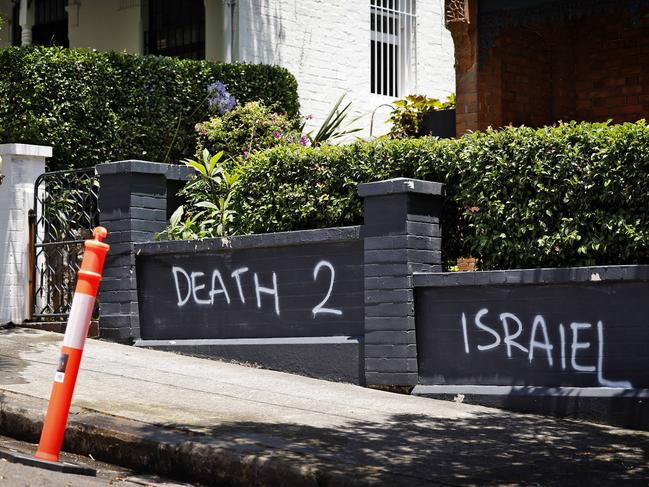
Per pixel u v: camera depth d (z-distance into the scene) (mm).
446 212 9484
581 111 13352
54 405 6395
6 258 11750
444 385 8836
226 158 14086
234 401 8258
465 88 12266
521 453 6871
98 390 8352
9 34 18953
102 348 10547
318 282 9680
